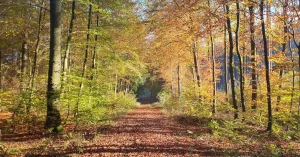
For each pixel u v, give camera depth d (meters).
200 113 16.09
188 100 18.78
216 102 18.83
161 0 15.73
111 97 22.20
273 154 7.78
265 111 14.09
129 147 8.48
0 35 18.08
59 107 11.12
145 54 21.27
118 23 15.15
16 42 19.50
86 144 8.81
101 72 16.45
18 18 15.59
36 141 9.57
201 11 14.93
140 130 12.17
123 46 18.12
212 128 11.91
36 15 17.25
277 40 15.93
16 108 11.49
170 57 22.69
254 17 13.29
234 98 14.84
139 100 61.16
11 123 11.42
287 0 11.92
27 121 11.56
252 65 17.02
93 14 15.77
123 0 15.89
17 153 7.96
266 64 12.36
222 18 13.09
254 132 11.54
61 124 11.51
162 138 10.21
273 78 15.29
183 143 9.26
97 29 14.06
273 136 11.18
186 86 21.20
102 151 7.92
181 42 19.06
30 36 19.44
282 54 14.96
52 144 8.88
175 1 14.15
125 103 26.11
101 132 11.39
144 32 17.67
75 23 16.33
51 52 11.12
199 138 10.23
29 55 20.25
